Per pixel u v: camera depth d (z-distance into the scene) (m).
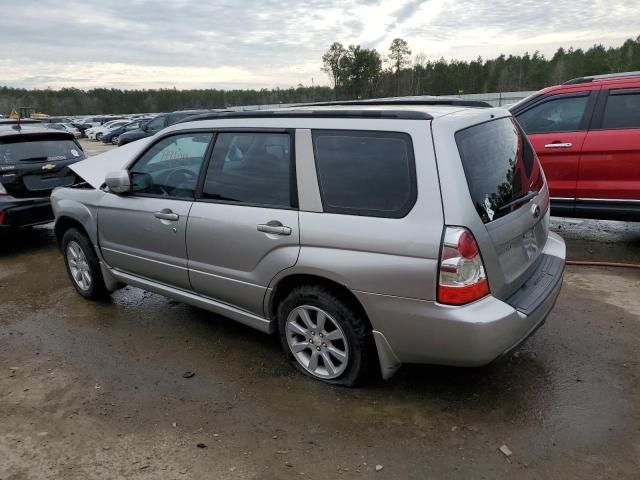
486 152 3.02
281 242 3.20
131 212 4.17
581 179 5.78
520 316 2.80
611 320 4.12
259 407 3.18
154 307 4.85
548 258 3.53
